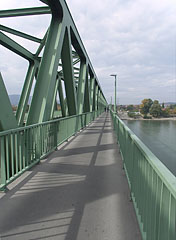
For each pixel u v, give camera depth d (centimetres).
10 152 398
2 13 872
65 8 822
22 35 1161
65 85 1123
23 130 438
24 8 862
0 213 279
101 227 249
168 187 133
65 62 1037
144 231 217
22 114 1285
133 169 311
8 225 251
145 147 237
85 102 1984
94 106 3172
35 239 225
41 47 1287
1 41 895
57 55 738
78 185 384
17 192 348
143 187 230
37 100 666
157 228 170
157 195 169
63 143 834
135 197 287
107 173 457
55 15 790
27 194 341
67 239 226
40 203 309
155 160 182
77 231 240
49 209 291
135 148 295
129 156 382
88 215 276
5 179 348
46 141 597
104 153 657
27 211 285
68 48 970
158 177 167
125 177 431
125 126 493
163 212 152
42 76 696
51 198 327
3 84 397
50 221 261
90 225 253
